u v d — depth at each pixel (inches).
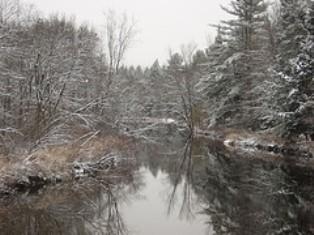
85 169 695.1
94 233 418.9
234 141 1363.2
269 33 1395.2
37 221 453.7
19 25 849.5
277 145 1106.7
